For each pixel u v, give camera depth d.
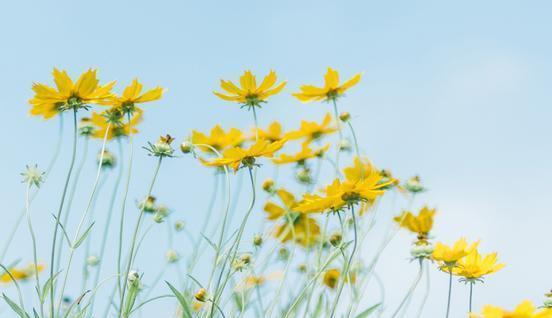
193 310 0.79
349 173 0.83
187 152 0.76
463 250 0.72
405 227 0.81
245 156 0.71
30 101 0.71
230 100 0.79
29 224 0.68
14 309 0.67
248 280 0.84
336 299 0.71
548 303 0.69
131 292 0.70
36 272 0.67
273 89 0.79
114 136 0.83
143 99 0.74
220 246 0.71
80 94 0.72
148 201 0.84
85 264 0.81
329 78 0.86
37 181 0.73
